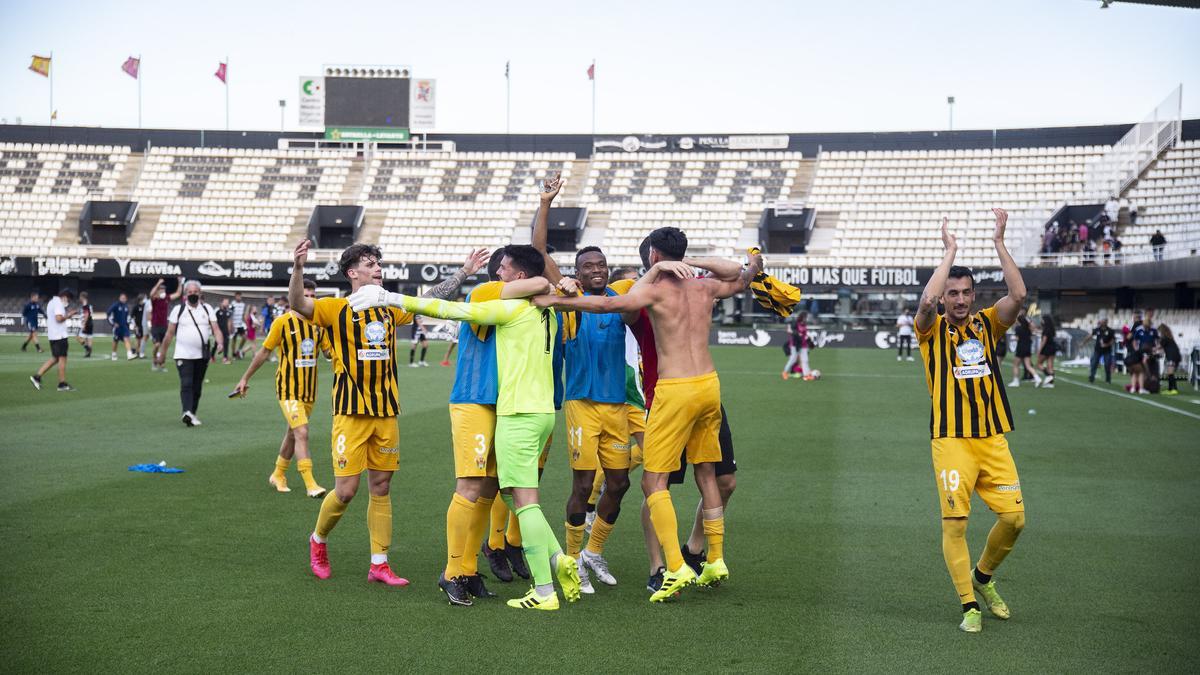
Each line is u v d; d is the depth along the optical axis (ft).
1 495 27.27
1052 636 16.28
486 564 21.48
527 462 17.89
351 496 19.17
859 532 23.79
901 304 133.59
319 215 153.38
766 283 19.62
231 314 94.38
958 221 144.56
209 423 43.57
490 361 18.11
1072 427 44.75
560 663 14.80
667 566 18.10
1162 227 120.78
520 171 161.07
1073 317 128.67
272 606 17.54
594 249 19.84
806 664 14.87
